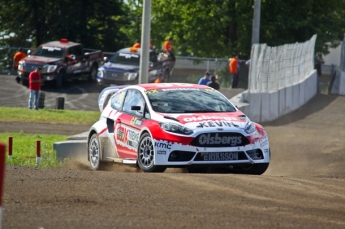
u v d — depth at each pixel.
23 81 112.81
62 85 113.31
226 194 27.88
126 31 191.25
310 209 25.52
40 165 45.41
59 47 115.06
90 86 116.88
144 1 70.88
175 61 121.06
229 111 39.28
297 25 155.12
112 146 41.69
